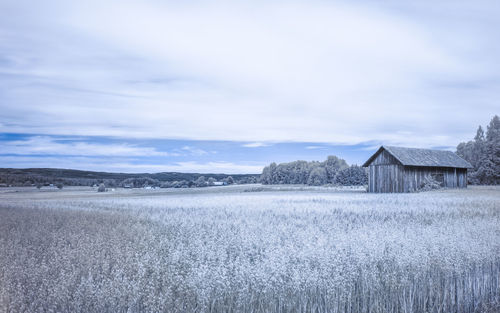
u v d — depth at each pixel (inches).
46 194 2728.8
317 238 385.4
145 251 350.0
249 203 1068.5
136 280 253.4
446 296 247.8
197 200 1327.5
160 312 207.9
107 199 1673.2
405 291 247.6
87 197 2055.9
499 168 2780.5
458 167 1920.5
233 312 217.9
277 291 237.0
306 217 654.5
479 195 1286.9
